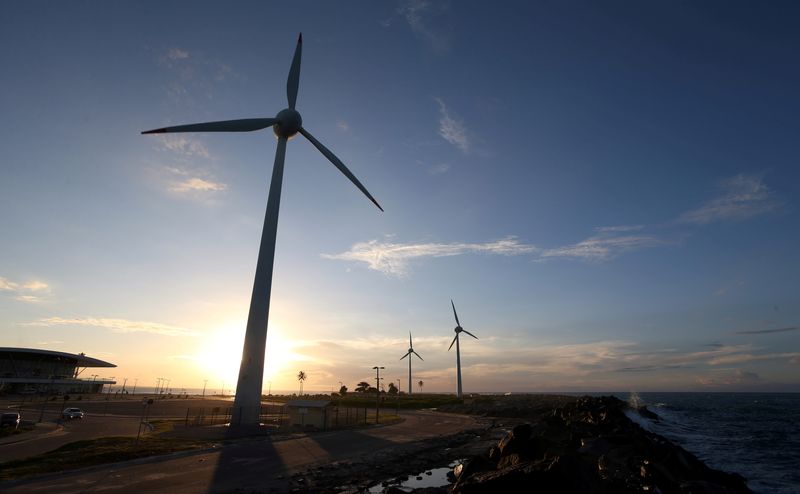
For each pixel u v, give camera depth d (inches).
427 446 1689.2
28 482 940.6
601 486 780.0
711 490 906.7
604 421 2262.6
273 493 893.2
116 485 927.0
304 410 2220.7
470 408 4254.4
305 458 1315.2
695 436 2573.8
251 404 1942.7
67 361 6215.6
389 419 2992.1
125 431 1902.1
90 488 898.1
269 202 2250.2
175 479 994.7
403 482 1065.5
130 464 1155.3
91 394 6112.2
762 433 2755.9
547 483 763.4
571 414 2972.4
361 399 5629.9
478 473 940.0
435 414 3983.8
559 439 1828.2
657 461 1170.6
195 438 1664.6
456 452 1589.6
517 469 809.5
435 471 1234.0
